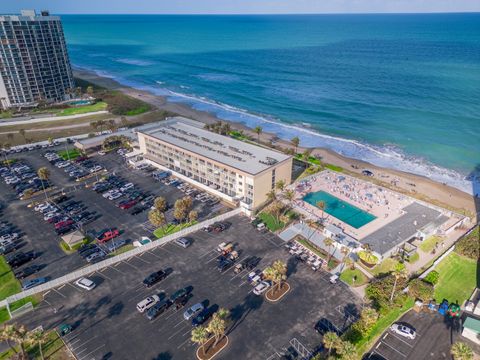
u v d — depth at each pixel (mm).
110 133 164250
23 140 163625
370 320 62125
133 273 80750
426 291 70875
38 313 69875
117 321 68000
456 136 172500
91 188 120312
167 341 63625
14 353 60969
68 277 78062
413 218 100750
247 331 65500
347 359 52156
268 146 161500
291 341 63375
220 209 106875
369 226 98312
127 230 96312
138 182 124125
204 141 129500
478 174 137500
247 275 80062
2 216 103688
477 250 84438
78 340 63875
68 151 151375
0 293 74938
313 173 132250
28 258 84312
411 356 60938
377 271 81312
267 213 104062
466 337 64250
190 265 83312
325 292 74938
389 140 171250
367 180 130750
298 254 86125
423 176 136625
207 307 71000
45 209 106000
